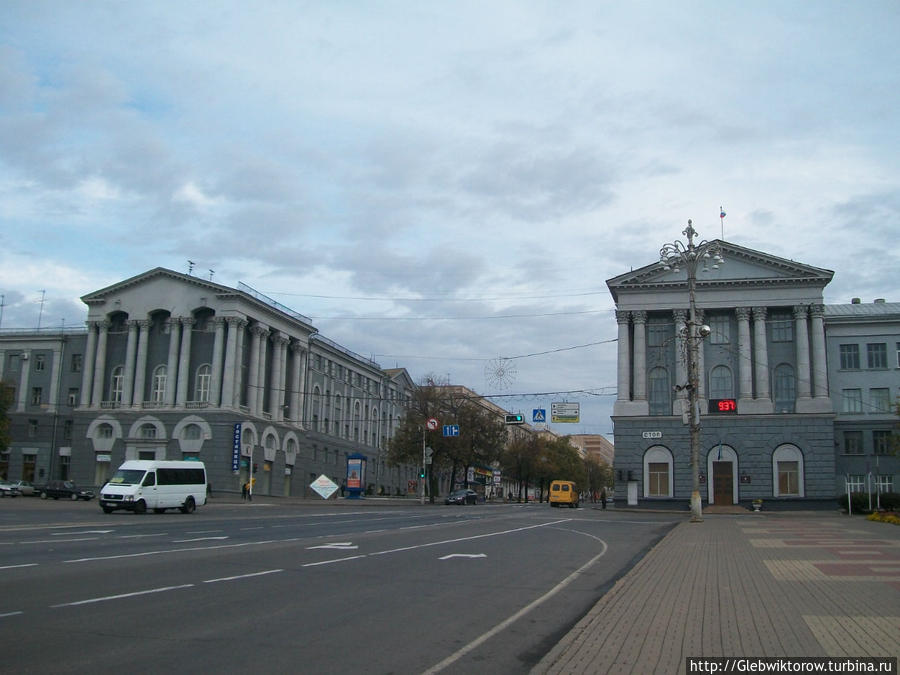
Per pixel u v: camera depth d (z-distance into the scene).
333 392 95.75
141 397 75.25
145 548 19.66
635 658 8.48
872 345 70.75
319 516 40.84
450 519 41.41
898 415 56.19
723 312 66.75
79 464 75.75
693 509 41.41
